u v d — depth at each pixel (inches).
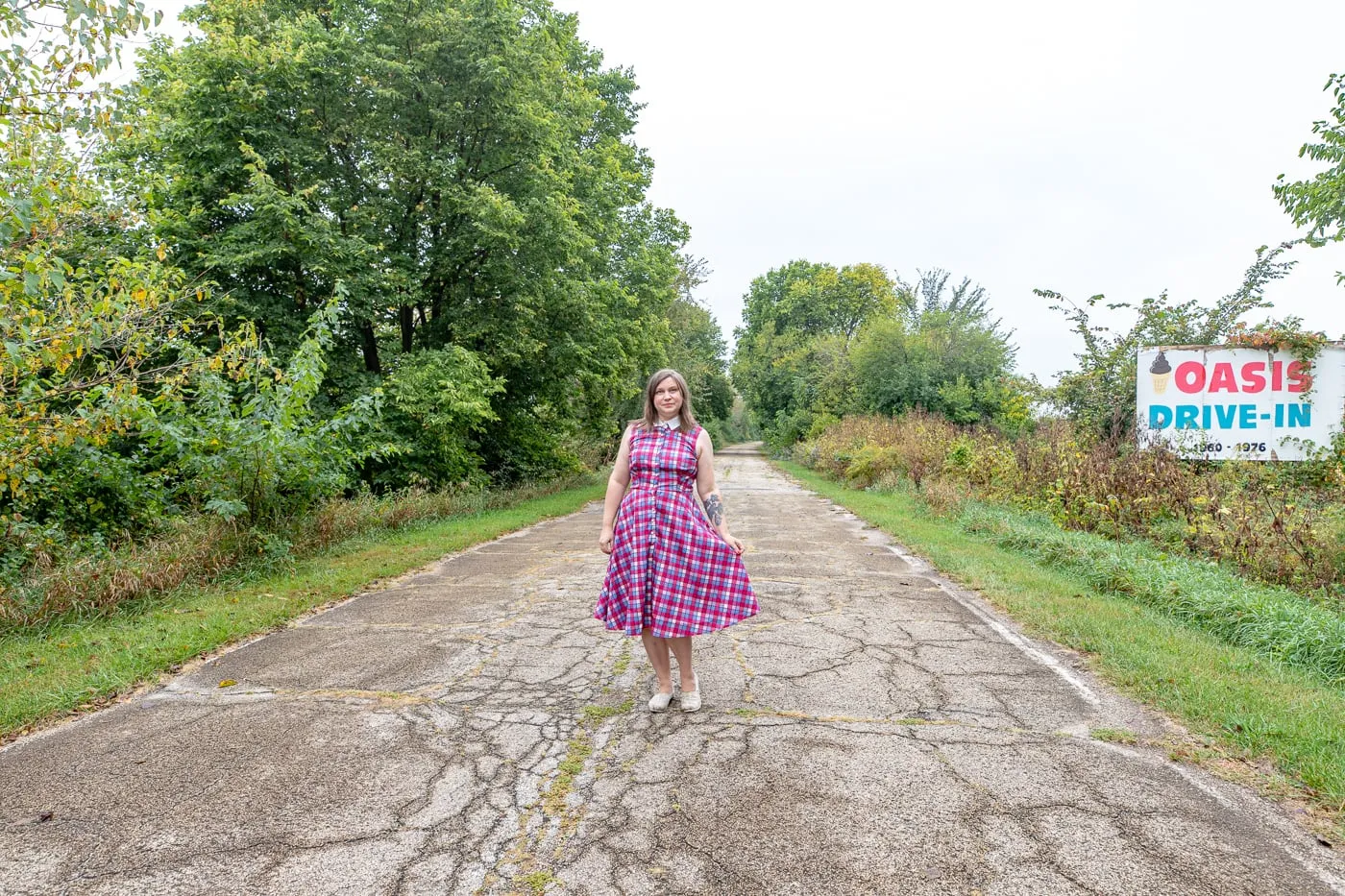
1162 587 228.4
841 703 148.7
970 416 898.7
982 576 265.9
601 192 714.2
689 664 144.6
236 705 149.4
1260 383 416.5
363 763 122.4
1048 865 93.4
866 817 104.7
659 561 135.9
